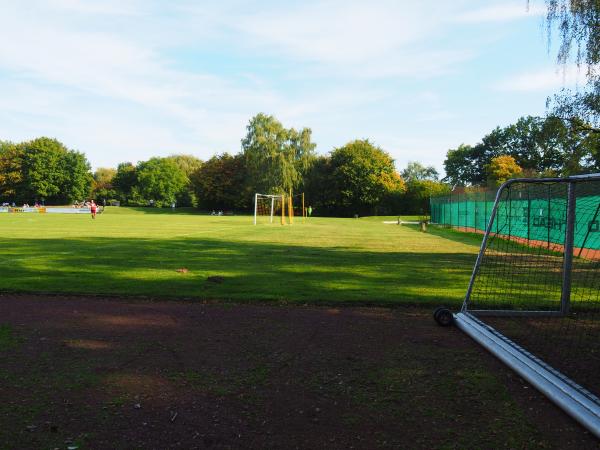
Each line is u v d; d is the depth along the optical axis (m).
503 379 4.87
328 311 7.97
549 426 3.83
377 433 3.70
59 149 100.25
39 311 7.83
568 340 6.16
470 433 3.70
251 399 4.35
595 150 16.33
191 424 3.84
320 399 4.36
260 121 77.19
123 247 18.48
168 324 7.07
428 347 5.96
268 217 61.56
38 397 4.36
